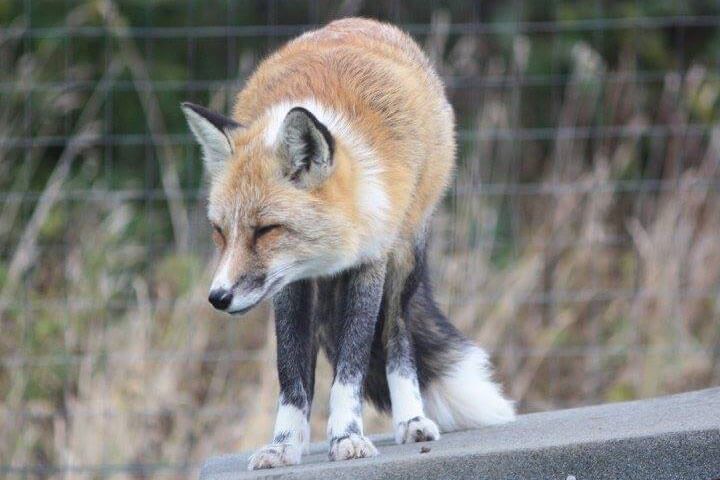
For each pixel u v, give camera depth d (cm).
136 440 1121
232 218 707
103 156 1583
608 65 1709
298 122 699
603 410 821
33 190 1495
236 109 820
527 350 1227
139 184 1552
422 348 827
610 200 1298
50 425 1155
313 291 771
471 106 1534
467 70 1489
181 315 1182
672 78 1459
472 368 830
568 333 1264
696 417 698
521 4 1638
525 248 1330
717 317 1251
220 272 693
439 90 842
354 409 724
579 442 641
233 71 1545
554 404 1222
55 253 1248
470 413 819
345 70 782
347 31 851
